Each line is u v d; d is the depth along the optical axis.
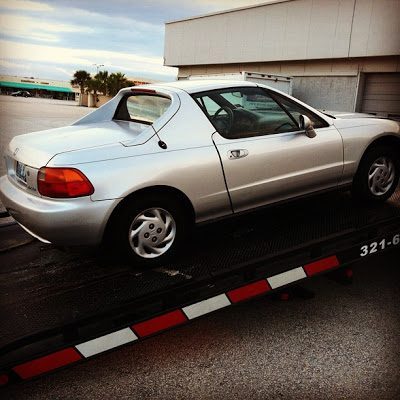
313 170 3.42
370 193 3.82
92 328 2.37
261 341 2.90
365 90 13.40
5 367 1.99
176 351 2.79
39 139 3.00
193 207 2.92
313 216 3.59
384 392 2.42
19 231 3.79
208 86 3.21
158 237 2.82
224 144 3.04
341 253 3.11
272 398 2.38
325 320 3.17
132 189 2.64
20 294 2.58
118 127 3.23
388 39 12.19
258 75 12.45
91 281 2.71
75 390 2.42
